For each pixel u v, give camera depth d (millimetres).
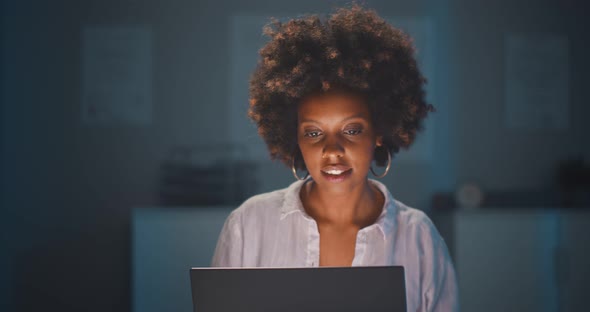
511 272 3150
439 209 3635
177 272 3152
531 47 3926
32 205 3727
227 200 3547
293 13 3783
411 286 1263
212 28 3773
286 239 1266
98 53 3736
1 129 3682
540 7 3932
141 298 3131
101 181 3748
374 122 1197
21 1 3697
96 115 3738
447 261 1309
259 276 993
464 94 3881
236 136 3770
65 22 3729
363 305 994
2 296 3693
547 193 3650
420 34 3869
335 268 994
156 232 3154
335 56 1127
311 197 1271
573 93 3949
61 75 3729
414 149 3844
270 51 1241
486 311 3127
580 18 3955
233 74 3775
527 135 3916
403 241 1272
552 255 3180
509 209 3355
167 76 3756
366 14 1260
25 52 3711
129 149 3750
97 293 3764
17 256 3715
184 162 3748
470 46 3893
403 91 1225
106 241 3762
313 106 1138
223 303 997
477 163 3881
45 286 3738
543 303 3162
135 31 3748
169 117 3754
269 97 1259
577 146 3938
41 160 3725
